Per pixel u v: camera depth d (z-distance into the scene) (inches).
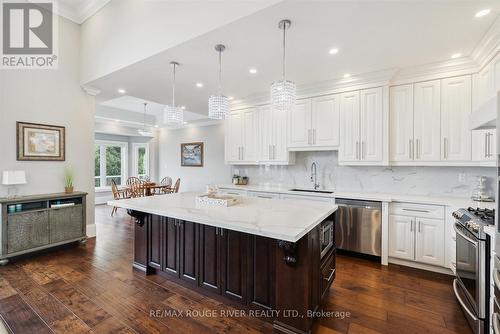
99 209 258.7
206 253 89.9
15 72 129.1
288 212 81.6
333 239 95.7
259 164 177.6
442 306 84.7
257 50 101.8
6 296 89.4
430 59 110.0
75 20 150.6
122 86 150.1
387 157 125.1
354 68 120.3
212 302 86.7
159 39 104.7
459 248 84.2
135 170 340.5
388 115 125.2
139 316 78.7
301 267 68.7
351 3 72.4
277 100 86.3
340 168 154.0
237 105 181.5
